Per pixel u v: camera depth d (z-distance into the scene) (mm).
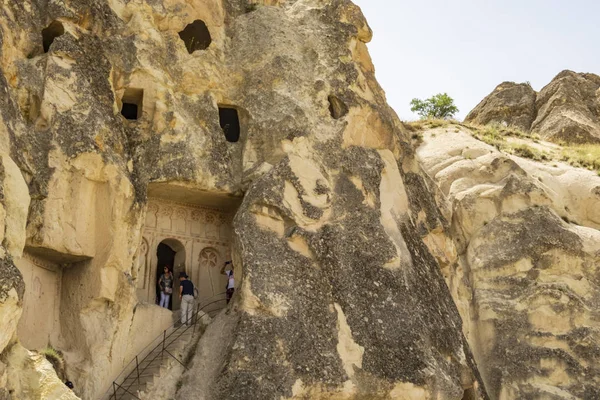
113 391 18125
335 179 21438
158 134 20328
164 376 18047
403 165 24594
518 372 22938
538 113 41312
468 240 25641
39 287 18156
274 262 19281
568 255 24594
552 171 28234
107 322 18375
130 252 18734
